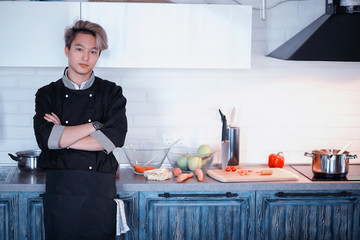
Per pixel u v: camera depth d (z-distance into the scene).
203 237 3.51
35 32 3.43
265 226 3.52
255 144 4.02
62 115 3.22
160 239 3.49
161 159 3.71
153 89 3.90
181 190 3.45
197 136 3.96
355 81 4.01
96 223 3.22
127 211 3.45
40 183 3.40
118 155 3.94
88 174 3.20
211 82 3.92
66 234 3.21
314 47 3.35
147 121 3.93
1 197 3.39
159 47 3.50
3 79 3.83
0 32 3.42
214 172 3.66
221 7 3.49
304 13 3.91
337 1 3.51
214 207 3.48
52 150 3.23
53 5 3.42
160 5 3.46
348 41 3.38
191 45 3.51
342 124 4.04
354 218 3.57
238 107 3.96
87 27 3.16
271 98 3.98
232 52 3.54
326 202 3.54
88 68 3.20
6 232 3.42
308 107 4.01
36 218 3.42
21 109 3.87
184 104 3.93
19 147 3.90
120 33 3.46
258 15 3.89
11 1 3.40
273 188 3.49
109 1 3.56
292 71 3.97
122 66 3.50
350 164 4.09
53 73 3.85
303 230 3.55
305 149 4.04
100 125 3.15
